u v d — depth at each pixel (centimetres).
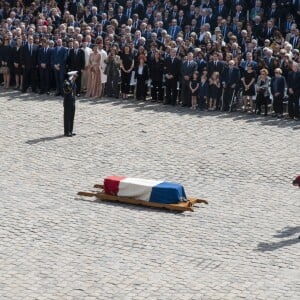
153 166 5812
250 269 4169
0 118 6988
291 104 7050
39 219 4791
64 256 4288
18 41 7988
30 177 5550
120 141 6397
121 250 4378
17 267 4144
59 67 7794
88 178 5550
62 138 6456
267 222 4809
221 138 6494
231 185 5456
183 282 4003
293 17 8156
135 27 8450
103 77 7725
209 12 8288
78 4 8781
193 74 7338
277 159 5984
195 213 4941
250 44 7512
